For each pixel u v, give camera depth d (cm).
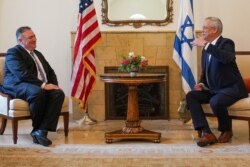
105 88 530
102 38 526
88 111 532
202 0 525
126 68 382
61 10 534
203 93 388
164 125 483
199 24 527
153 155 334
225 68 381
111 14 528
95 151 351
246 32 527
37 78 401
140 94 531
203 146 363
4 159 323
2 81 434
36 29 536
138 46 525
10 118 382
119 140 397
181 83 524
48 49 537
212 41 386
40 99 378
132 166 302
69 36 536
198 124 372
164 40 523
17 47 407
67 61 537
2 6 535
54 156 333
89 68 485
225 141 379
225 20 527
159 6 527
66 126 418
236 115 376
